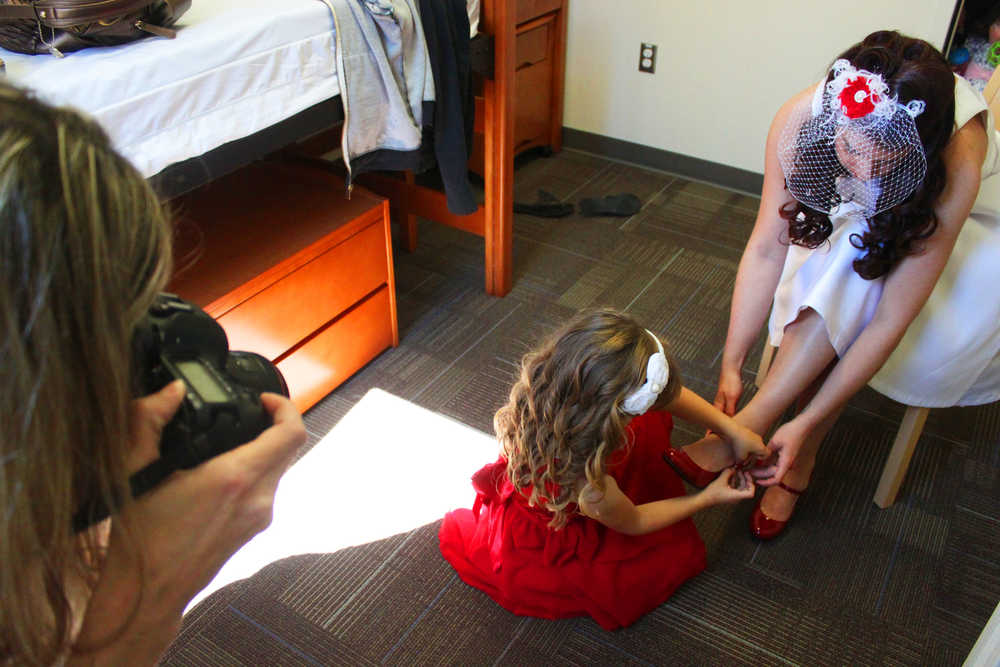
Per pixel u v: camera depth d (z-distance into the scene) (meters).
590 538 1.35
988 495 1.64
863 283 1.27
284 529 1.55
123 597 0.39
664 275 2.35
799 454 1.50
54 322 0.29
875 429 1.81
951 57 2.32
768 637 1.37
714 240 2.54
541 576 1.36
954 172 1.10
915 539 1.55
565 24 2.83
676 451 1.46
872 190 1.11
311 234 1.65
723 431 1.37
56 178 0.29
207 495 0.41
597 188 2.86
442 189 2.39
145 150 1.21
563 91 3.01
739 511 1.61
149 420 0.38
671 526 1.42
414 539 1.53
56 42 1.16
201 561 0.42
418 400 1.87
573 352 1.18
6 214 0.28
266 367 0.54
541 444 1.21
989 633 0.84
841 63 1.11
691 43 2.67
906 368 1.40
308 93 1.45
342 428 1.78
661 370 1.17
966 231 1.31
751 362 2.01
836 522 1.58
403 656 1.33
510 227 2.14
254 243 1.61
